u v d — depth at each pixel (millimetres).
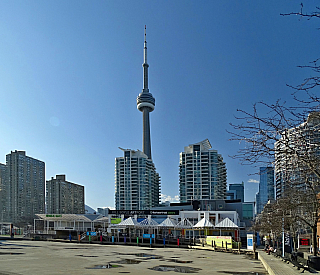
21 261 28703
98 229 82188
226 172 195750
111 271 22469
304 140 10039
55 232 80438
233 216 72562
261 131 10367
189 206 89750
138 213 75250
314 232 22109
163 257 34906
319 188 15125
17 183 186375
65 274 20656
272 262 25156
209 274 21516
